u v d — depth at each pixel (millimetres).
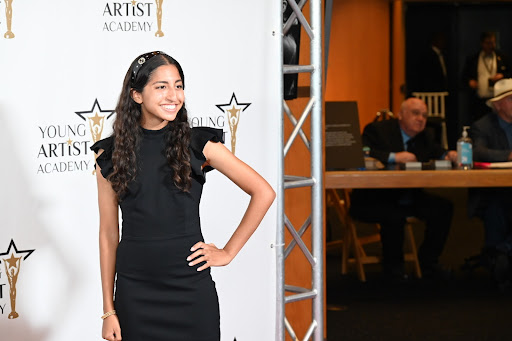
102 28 2953
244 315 3256
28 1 2818
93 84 2951
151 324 2387
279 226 3172
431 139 5953
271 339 3297
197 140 2420
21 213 2869
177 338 2400
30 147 2863
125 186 2355
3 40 2793
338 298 5348
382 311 5016
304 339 3369
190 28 3082
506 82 5652
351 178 5000
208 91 3129
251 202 2502
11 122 2826
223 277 3223
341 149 5375
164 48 3053
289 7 3365
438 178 5039
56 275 2945
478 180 5047
